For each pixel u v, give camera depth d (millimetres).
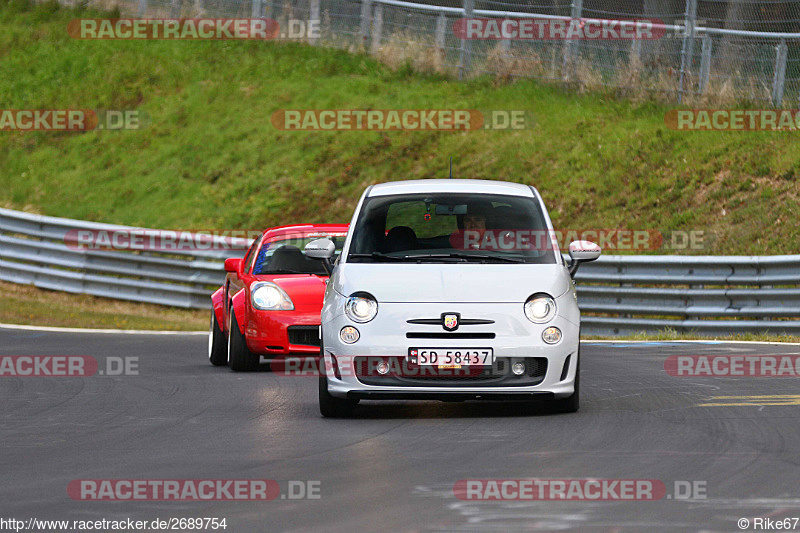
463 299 31312
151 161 103000
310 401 36344
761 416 31141
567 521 19094
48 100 114500
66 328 68062
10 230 86312
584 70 99812
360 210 35375
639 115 93688
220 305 49281
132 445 27875
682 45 95812
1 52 122375
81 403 36562
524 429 29422
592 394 36656
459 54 106812
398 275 32188
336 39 114250
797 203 77500
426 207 35031
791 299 60469
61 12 127500
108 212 97750
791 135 85812
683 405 33656
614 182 86438
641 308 65125
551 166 90125
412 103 102938
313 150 99375
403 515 19688
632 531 18359
